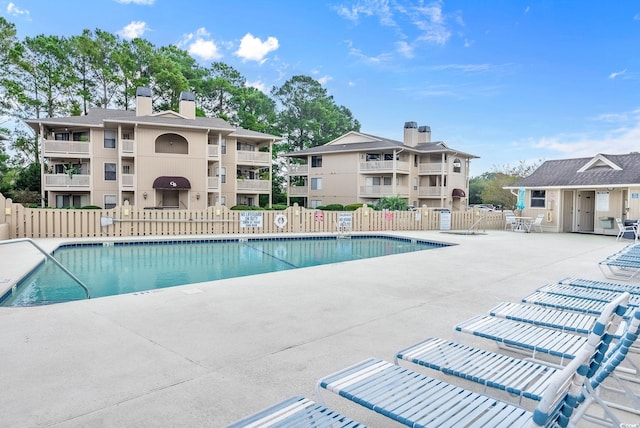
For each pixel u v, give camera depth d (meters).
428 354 3.22
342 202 38.03
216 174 31.69
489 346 4.44
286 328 4.94
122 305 5.94
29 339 4.41
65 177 27.75
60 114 38.81
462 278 8.36
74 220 17.27
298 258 14.42
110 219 17.72
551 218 24.14
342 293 6.86
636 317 2.11
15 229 16.41
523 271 9.37
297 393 3.27
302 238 19.86
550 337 3.64
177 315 5.43
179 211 19.06
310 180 40.22
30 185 32.16
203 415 2.90
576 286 6.16
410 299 6.51
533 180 25.53
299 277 8.30
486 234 21.33
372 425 2.84
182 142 29.38
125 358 3.93
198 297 6.47
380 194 35.66
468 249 13.84
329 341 4.50
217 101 47.06
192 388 3.32
